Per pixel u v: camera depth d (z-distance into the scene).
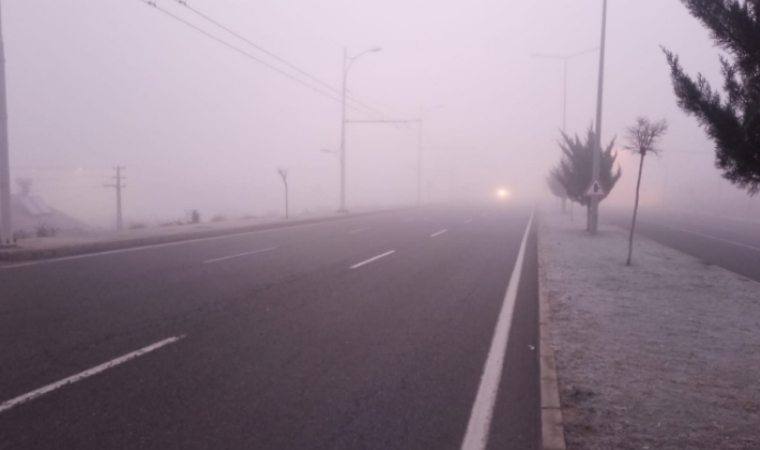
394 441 5.47
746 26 7.22
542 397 6.30
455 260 18.62
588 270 16.41
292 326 9.66
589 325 9.80
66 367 7.29
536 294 13.14
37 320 9.55
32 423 5.67
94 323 9.43
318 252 19.67
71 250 18.25
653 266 17.39
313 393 6.64
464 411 6.22
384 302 11.81
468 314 10.93
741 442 5.30
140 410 6.04
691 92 7.64
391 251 20.58
